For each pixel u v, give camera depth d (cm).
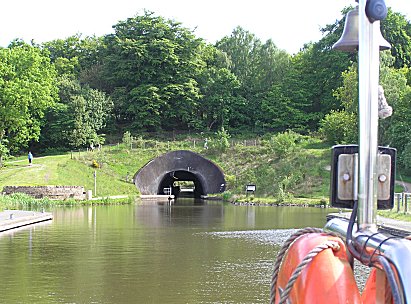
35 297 1171
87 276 1380
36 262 1571
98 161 5244
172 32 7269
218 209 3828
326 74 6931
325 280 338
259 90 7381
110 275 1395
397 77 5038
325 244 348
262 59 7606
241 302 1132
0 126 5553
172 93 6962
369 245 325
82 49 8044
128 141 5666
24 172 4694
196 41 7312
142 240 2061
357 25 401
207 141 5716
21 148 6525
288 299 347
